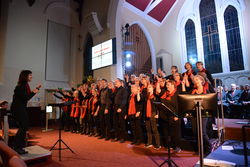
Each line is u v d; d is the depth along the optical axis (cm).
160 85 386
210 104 202
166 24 1126
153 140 395
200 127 198
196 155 312
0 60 723
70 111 620
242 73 847
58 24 928
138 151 346
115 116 445
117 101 436
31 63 802
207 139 304
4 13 754
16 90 299
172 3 1087
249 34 838
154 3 1019
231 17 908
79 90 593
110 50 775
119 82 459
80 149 368
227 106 629
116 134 444
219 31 934
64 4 951
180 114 220
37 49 828
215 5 959
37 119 751
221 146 315
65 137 502
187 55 1031
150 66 1081
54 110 836
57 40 916
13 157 79
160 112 344
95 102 510
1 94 701
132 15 985
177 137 343
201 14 1009
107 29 807
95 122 505
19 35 776
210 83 362
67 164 282
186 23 1057
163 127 355
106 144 409
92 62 860
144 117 395
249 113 586
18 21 778
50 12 895
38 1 853
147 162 283
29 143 428
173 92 334
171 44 1087
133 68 967
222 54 916
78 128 578
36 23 837
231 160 243
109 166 270
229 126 388
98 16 866
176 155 316
